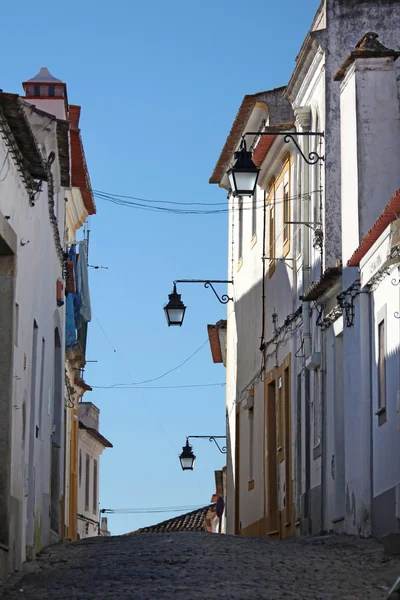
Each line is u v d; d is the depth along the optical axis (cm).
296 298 3466
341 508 2809
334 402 2870
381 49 2706
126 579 1802
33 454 2445
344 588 1644
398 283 2200
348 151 2741
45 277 2734
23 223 2198
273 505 3800
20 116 1894
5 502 1983
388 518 2252
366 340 2477
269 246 3966
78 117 3775
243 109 4088
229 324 4809
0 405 2011
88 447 5994
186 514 6525
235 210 4541
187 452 4806
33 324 2428
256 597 1562
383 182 2656
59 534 3212
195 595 1589
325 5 3095
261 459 3975
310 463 3197
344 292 2588
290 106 3966
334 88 3058
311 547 2338
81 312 3922
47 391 2816
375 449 2389
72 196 3953
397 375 2208
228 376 4794
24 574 2003
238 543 2386
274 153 3788
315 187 3256
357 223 2644
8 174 2000
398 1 3083
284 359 3625
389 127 2680
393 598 828
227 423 4797
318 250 3159
